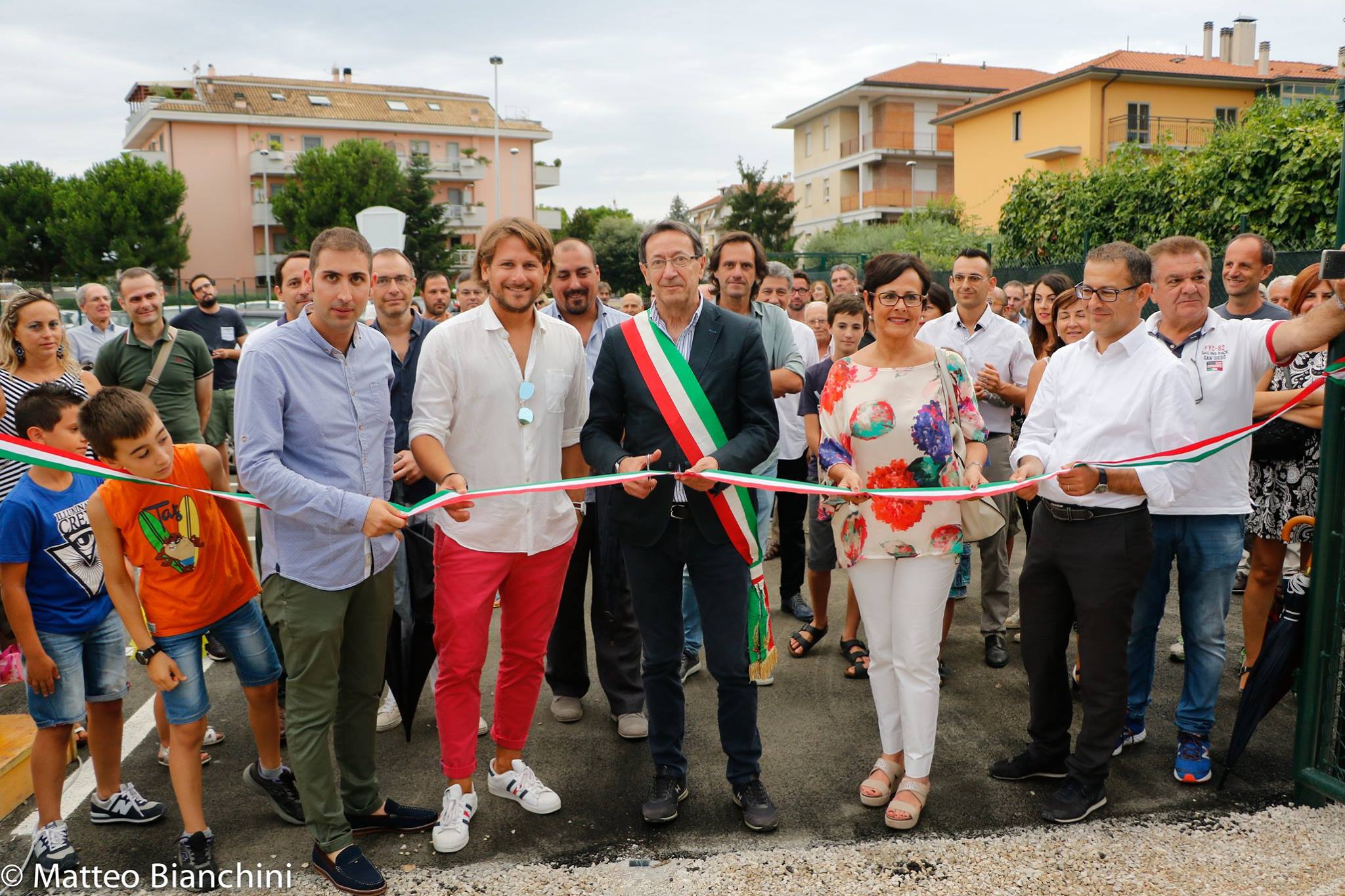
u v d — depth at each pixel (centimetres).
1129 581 311
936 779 352
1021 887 280
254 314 1324
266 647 323
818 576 470
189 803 298
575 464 351
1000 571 460
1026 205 1545
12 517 290
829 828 320
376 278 392
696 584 321
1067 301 432
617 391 334
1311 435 390
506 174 5303
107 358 556
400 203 4003
